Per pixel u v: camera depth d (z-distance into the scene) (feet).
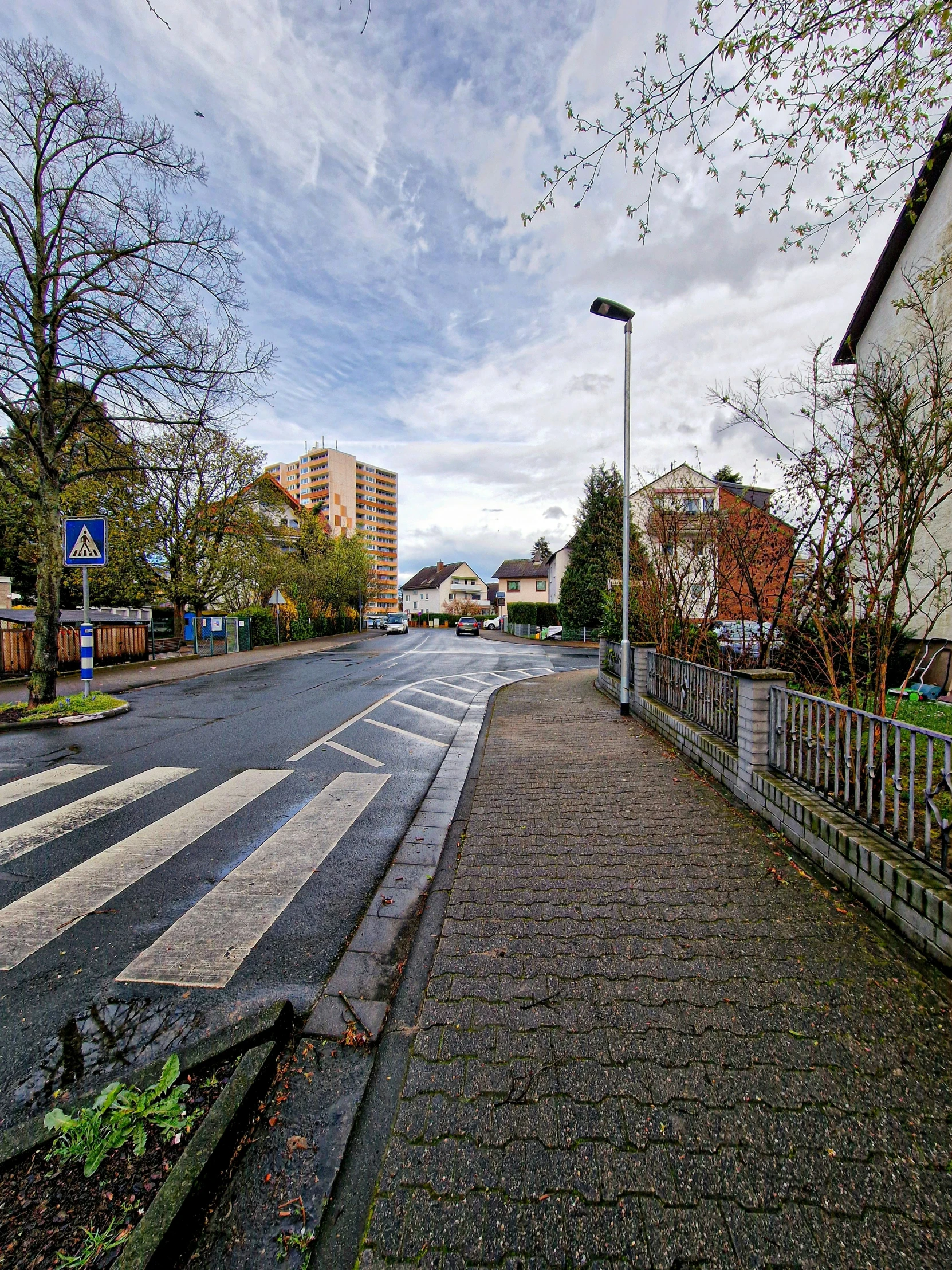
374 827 16.40
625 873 12.84
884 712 15.10
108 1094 6.83
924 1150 6.30
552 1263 5.28
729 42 12.21
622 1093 7.09
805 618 19.79
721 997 8.77
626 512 31.30
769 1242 5.41
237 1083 7.14
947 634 27.76
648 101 13.34
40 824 16.61
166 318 34.96
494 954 10.01
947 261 18.15
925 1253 5.30
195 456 61.77
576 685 46.19
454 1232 5.56
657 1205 5.77
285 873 13.55
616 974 9.40
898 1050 7.69
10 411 32.14
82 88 32.04
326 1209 5.87
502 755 23.45
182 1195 5.71
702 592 32.22
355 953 10.43
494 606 283.59
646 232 14.70
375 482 425.28
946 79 12.74
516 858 13.85
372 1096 7.24
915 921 9.77
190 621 84.53
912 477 14.84
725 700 19.66
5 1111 7.24
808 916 10.86
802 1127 6.59
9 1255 5.37
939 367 15.26
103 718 32.73
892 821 12.01
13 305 31.83
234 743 26.68
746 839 14.44
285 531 107.14
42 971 9.96
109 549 72.64
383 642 111.96
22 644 48.24
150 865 14.01
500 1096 7.12
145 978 9.78
